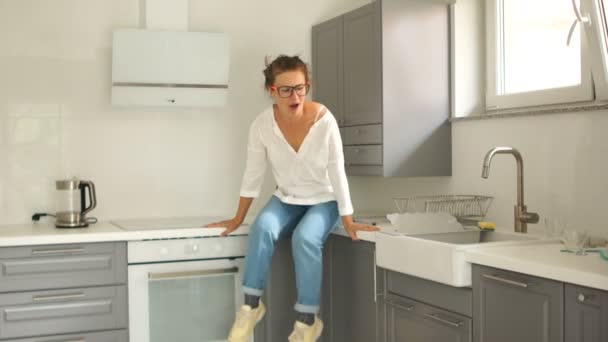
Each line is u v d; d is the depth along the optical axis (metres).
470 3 3.42
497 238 2.80
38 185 3.42
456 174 3.39
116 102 3.30
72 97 3.47
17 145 3.38
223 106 3.49
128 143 3.59
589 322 1.85
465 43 3.42
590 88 2.80
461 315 2.40
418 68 3.36
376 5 3.31
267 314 3.29
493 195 3.13
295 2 3.91
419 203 3.61
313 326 2.88
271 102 3.87
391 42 3.29
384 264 2.76
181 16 3.52
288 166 3.00
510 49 3.31
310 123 2.88
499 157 3.09
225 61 3.43
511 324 2.14
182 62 3.35
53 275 2.94
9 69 3.37
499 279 2.17
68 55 3.46
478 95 3.45
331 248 3.31
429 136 3.38
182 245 3.14
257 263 2.94
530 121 2.91
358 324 3.08
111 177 3.56
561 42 3.01
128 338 3.07
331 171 2.93
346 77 3.59
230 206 3.81
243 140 3.82
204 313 3.25
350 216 2.95
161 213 3.66
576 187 2.69
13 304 2.89
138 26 3.56
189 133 3.71
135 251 3.07
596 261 2.05
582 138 2.66
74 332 2.99
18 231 3.06
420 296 2.62
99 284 3.01
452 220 2.91
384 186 3.93
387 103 3.29
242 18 3.79
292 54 3.91
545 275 1.98
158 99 3.35
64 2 3.45
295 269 3.06
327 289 3.36
